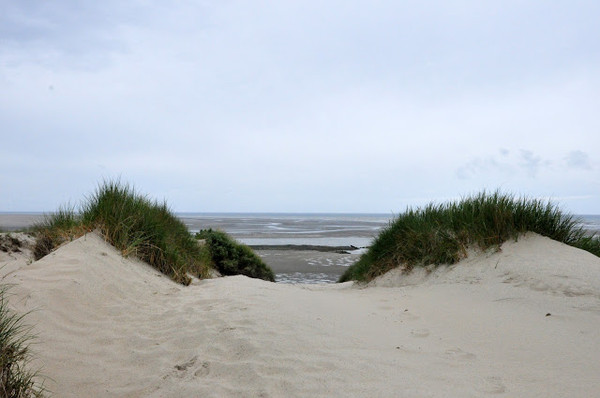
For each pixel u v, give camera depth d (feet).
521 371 10.16
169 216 31.45
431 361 11.07
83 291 16.19
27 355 10.99
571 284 16.42
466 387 9.34
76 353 12.26
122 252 21.81
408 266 25.89
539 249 20.95
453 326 14.29
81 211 23.53
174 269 23.53
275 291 20.07
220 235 43.47
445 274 22.71
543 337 12.39
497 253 21.99
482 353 11.59
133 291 18.22
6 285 15.01
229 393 9.58
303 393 9.33
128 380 10.77
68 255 18.69
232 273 40.14
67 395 9.95
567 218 23.71
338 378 10.00
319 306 17.10
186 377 10.61
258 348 11.81
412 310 16.85
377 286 26.76
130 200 24.58
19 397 9.00
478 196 26.13
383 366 10.70
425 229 26.63
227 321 14.21
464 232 24.20
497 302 16.56
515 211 23.40
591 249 22.93
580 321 13.32
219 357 11.61
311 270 59.77
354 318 15.55
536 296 16.17
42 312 14.03
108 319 15.08
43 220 25.46
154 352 12.30
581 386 9.07
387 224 32.14
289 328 13.53
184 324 14.44
